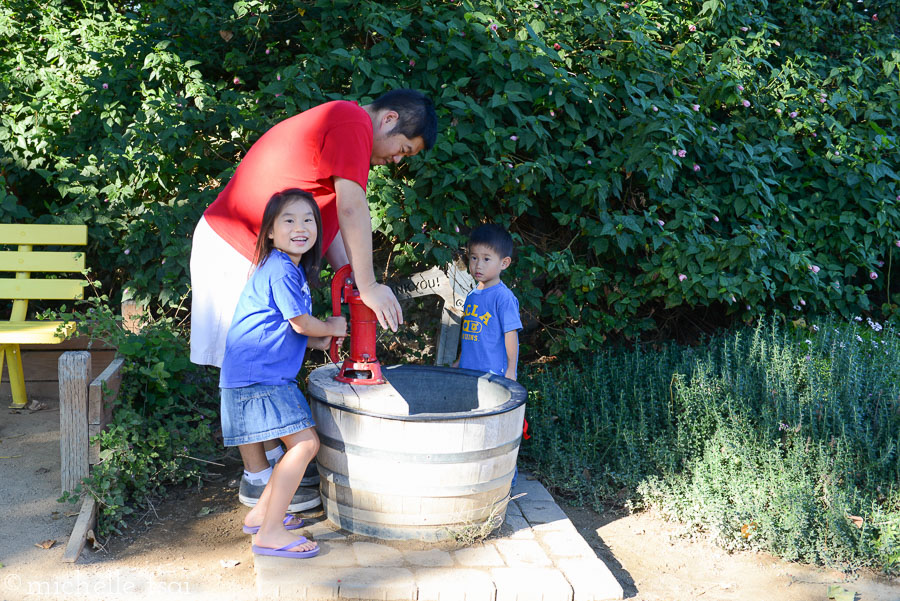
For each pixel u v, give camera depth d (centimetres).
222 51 500
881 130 528
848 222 511
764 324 491
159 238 438
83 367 307
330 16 441
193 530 314
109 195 442
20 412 427
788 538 317
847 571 307
